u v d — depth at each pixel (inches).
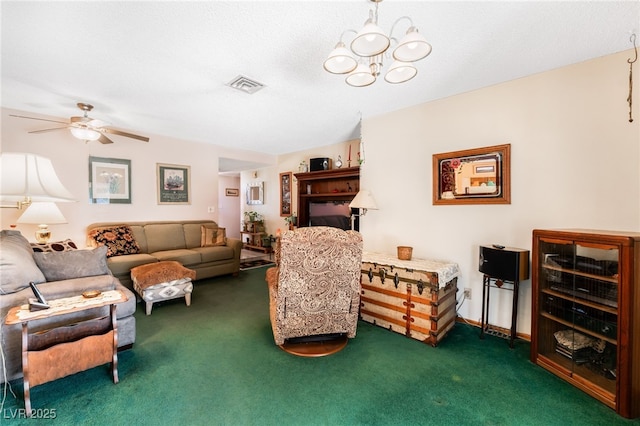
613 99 82.0
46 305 63.4
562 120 90.0
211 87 106.7
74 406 62.5
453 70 92.6
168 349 88.5
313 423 58.3
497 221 102.9
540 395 68.1
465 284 110.7
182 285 127.5
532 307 83.0
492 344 94.0
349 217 187.0
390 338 98.1
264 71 93.6
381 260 111.9
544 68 91.2
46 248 115.7
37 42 77.1
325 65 66.2
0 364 66.6
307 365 80.0
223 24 69.1
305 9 63.5
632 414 60.5
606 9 63.4
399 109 130.0
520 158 97.7
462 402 65.3
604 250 66.1
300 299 82.9
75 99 120.0
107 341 70.6
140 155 175.5
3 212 134.0
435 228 118.9
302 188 217.0
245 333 100.4
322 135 182.1
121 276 137.5
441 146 116.6
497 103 102.4
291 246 76.9
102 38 75.2
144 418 59.2
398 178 130.8
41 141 141.8
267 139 194.9
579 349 73.4
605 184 83.3
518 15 65.5
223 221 339.0
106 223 162.2
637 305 61.2
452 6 62.4
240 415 60.4
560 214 90.7
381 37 57.6
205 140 197.8
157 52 82.0
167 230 176.6
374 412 61.8
